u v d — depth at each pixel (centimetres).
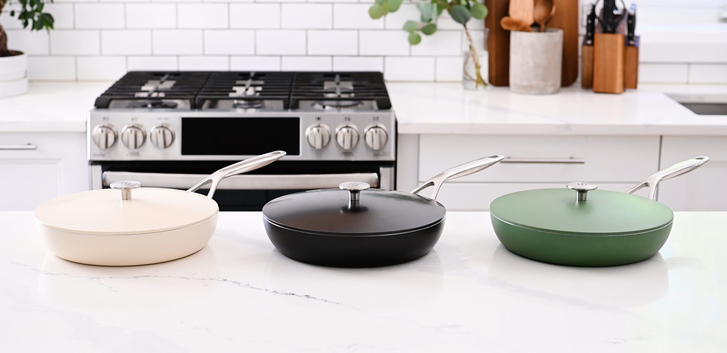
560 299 102
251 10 314
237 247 124
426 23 317
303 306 100
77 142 248
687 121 246
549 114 257
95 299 101
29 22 312
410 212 118
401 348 88
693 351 87
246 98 250
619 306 100
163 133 239
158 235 111
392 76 325
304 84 282
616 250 112
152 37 316
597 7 315
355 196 119
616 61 295
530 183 252
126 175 241
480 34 300
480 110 264
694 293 105
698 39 321
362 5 316
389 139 245
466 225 139
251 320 95
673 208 254
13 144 246
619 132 244
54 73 318
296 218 115
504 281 109
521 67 295
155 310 98
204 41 317
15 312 96
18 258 117
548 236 113
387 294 104
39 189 251
